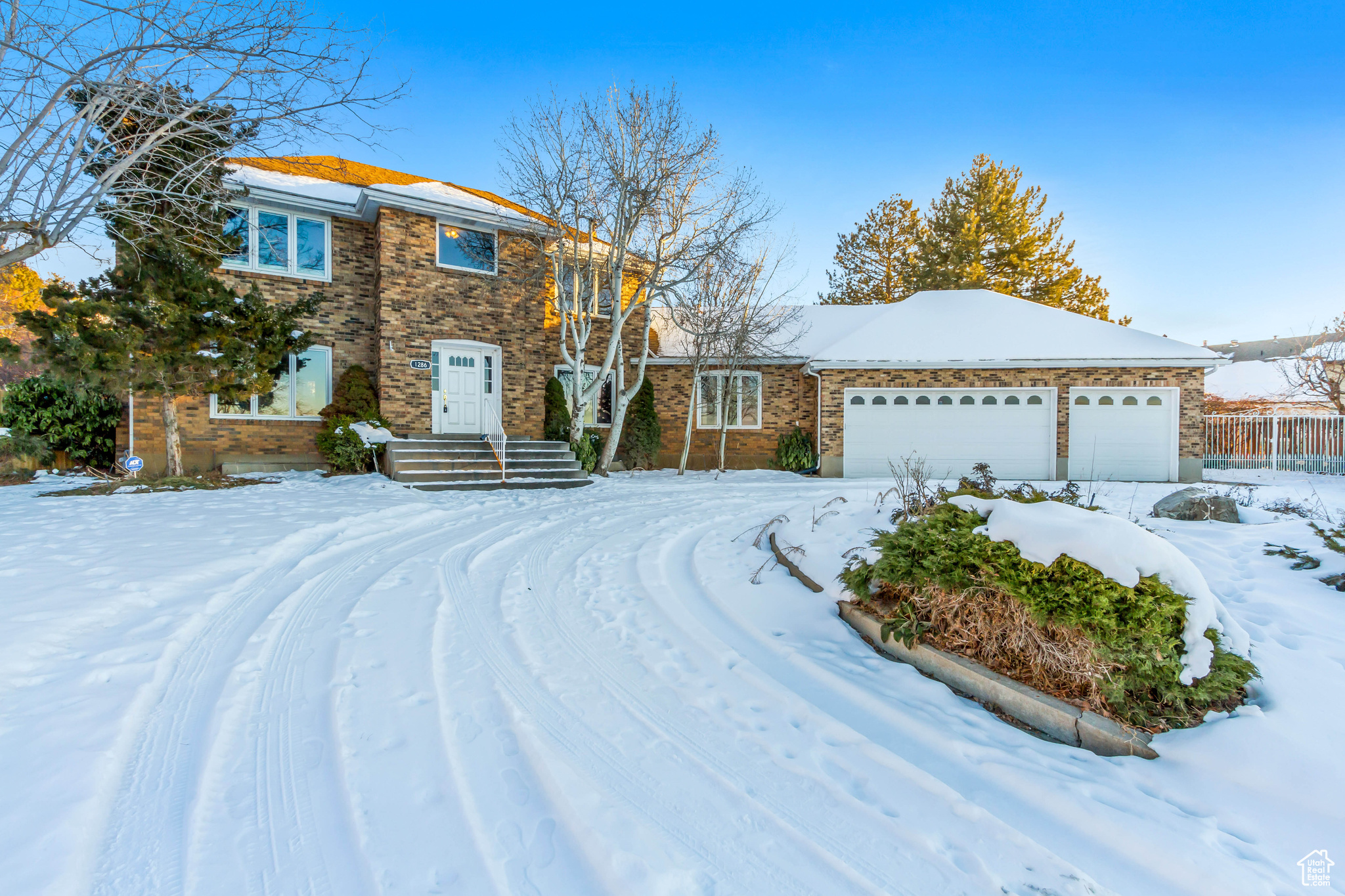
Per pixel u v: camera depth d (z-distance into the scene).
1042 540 3.62
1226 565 5.33
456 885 2.04
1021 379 16.06
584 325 15.54
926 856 2.29
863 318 20.80
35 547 5.59
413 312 13.70
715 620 4.70
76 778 2.41
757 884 2.12
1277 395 22.17
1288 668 3.46
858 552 5.42
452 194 16.02
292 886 2.01
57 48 5.48
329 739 2.87
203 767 2.62
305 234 13.55
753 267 17.09
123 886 1.97
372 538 7.17
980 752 2.99
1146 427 15.73
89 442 13.15
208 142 6.46
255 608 4.55
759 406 18.80
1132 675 3.27
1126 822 2.46
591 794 2.56
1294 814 2.51
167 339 9.98
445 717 3.11
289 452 13.28
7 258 5.49
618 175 14.16
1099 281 30.22
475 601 4.96
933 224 30.73
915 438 16.48
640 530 7.90
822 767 2.85
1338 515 7.49
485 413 14.74
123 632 3.82
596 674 3.71
